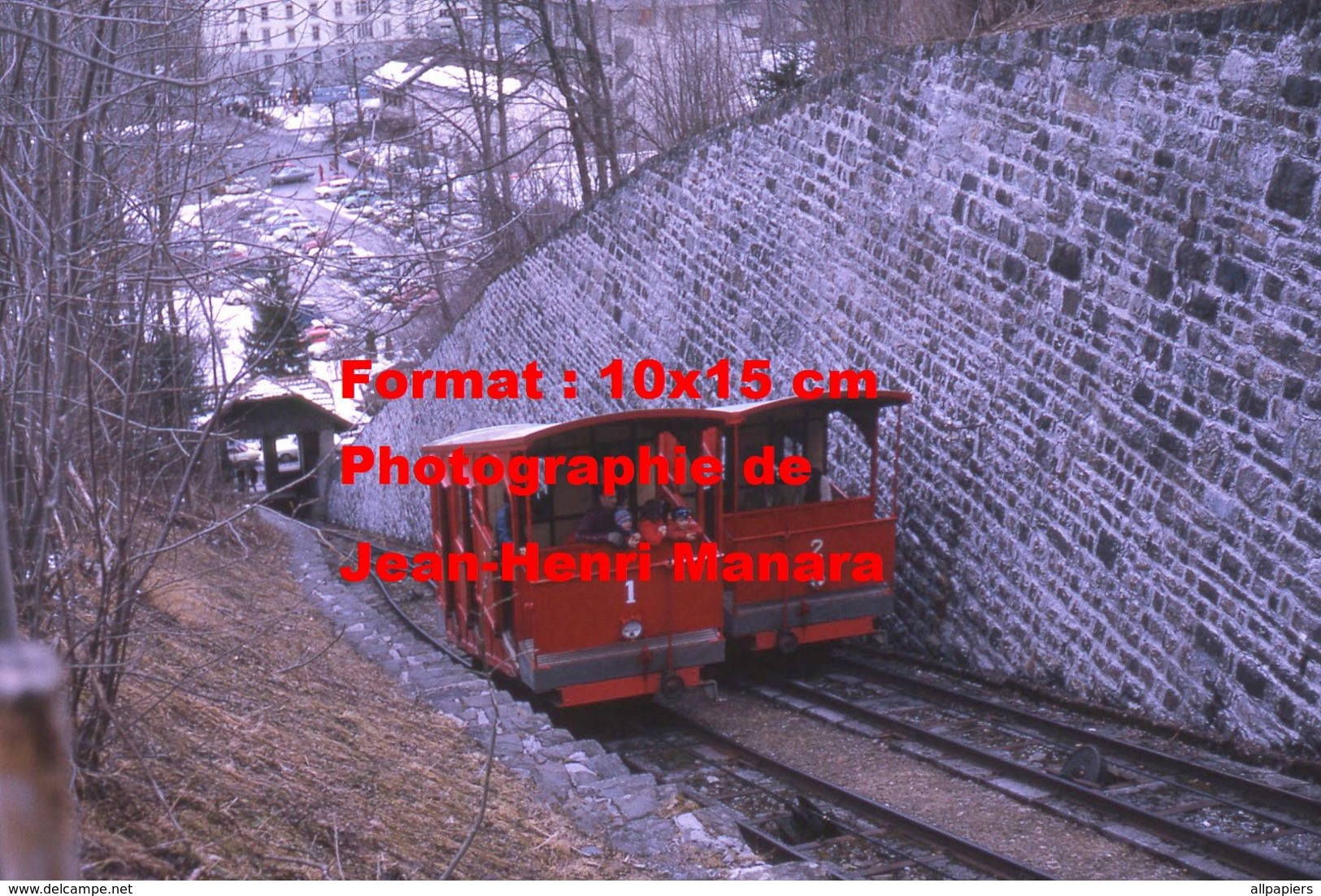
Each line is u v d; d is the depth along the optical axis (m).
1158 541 9.49
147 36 5.95
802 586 12.01
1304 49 8.38
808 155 15.18
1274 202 8.55
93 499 4.87
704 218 17.56
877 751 9.75
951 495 12.33
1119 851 7.24
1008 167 11.59
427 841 5.80
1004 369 11.56
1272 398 8.46
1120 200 10.09
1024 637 11.16
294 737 6.75
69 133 5.79
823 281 14.86
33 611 4.70
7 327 4.97
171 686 6.48
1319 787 7.76
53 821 0.94
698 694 12.13
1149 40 9.88
